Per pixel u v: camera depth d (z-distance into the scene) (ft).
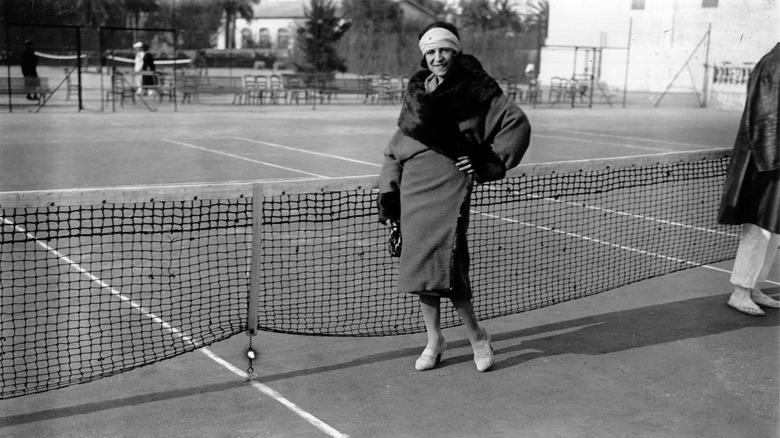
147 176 37.93
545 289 20.75
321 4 122.31
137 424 12.69
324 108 88.38
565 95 107.76
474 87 14.34
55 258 22.41
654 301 20.38
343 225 28.22
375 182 16.06
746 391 14.58
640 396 14.30
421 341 17.02
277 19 152.35
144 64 87.45
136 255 23.11
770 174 18.39
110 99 87.56
